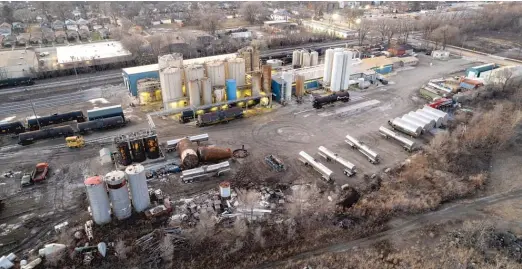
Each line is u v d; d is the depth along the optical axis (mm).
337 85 81188
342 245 39562
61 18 185375
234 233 39969
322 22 174750
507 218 43969
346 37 140625
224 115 66812
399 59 103688
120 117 65438
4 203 44812
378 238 40625
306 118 69875
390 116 71125
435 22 149250
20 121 65000
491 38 144000
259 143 60062
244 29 150750
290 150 57906
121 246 37188
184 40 122250
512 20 163375
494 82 83312
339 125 67062
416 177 50406
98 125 63594
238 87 74500
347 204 44781
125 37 124562
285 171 51875
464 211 45031
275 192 46969
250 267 36625
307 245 39312
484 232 40750
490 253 38906
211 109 69875
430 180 50312
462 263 37438
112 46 118062
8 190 47406
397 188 48531
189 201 44875
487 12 171125
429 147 57938
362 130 65188
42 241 38875
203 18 167375
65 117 66250
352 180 50062
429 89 82625
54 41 133000
